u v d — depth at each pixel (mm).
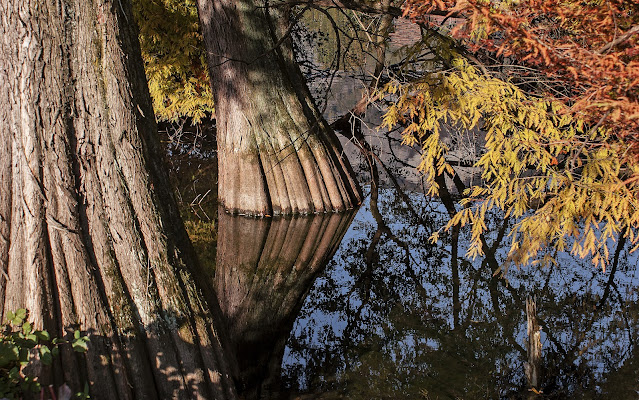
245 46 10906
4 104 4086
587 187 5930
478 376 5867
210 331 4684
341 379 5906
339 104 17500
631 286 7984
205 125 17859
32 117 4070
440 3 4230
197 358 4500
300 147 11344
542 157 7207
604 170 6125
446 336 6785
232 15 10859
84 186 4262
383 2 10289
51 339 4039
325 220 11273
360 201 12234
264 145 11234
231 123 11305
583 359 6117
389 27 12242
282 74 11328
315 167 11453
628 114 4031
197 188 13055
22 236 4086
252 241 10125
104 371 4117
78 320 4156
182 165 14766
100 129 4301
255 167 11227
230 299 7992
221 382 4605
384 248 9922
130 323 4297
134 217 4426
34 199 4082
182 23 14242
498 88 7883
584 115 4891
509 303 7586
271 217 11344
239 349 6555
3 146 4090
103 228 4305
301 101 11664
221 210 11680
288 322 7367
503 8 4258
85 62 4246
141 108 4582
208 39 11352
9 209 4105
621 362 6031
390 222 11211
